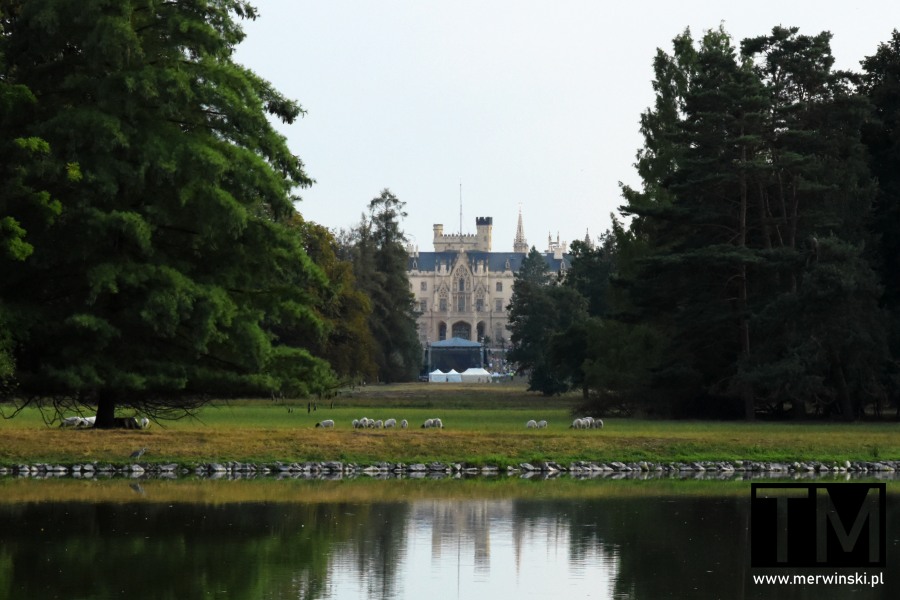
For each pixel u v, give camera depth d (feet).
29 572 78.54
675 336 250.98
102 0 143.13
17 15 153.07
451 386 579.07
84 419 175.01
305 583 76.38
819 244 232.32
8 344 140.46
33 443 143.02
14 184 140.97
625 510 110.11
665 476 144.36
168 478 134.72
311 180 162.81
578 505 113.60
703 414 256.93
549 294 544.21
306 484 130.41
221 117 157.07
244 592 73.31
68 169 139.64
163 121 151.64
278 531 95.96
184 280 147.13
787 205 265.34
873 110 259.39
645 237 280.72
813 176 253.44
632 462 150.92
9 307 143.13
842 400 239.91
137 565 81.20
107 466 139.13
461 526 99.76
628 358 256.11
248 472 141.38
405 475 142.31
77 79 146.00
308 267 160.15
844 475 146.61
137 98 144.05
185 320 149.28
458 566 82.64
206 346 152.56
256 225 157.17
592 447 155.43
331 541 91.71
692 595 74.59
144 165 143.54
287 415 245.45
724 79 258.16
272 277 161.99
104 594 72.02
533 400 382.22
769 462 152.76
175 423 195.52
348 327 368.27
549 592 74.64
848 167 250.78
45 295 152.15
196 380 153.99
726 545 92.02
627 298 276.41
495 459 148.46
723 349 254.06
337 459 146.92
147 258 150.51
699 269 249.96
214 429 169.27
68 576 77.25
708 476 144.36
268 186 154.10
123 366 148.36
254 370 154.51
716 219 257.14
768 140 256.52
